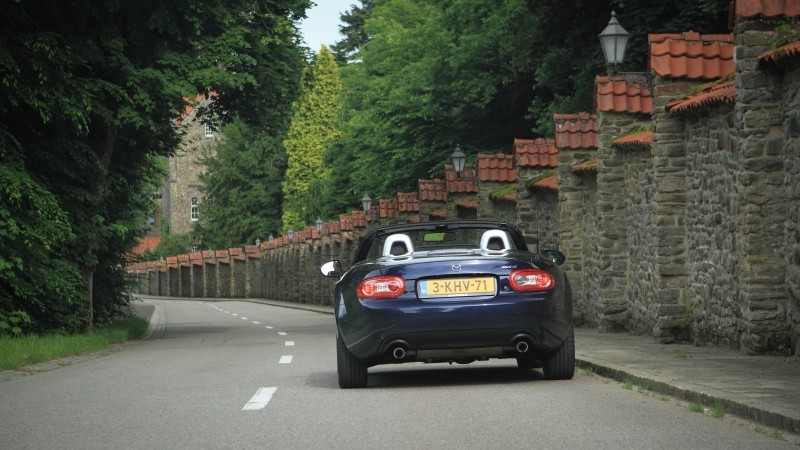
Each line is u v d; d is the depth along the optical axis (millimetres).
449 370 14055
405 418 8977
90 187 25219
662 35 18188
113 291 30734
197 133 142625
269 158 106250
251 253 95750
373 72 69125
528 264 11344
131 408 10148
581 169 24484
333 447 7543
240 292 97500
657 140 18094
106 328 27109
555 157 29234
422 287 11195
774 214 14023
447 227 12328
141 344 24188
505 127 48531
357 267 11758
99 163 24672
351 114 71750
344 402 10250
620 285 22672
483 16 46844
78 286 24125
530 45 39062
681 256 17969
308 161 98875
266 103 29984
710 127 16484
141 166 29281
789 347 13969
